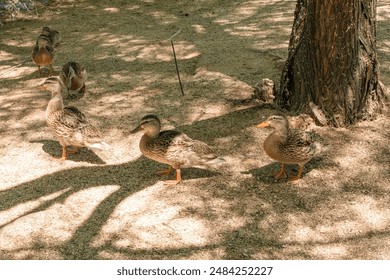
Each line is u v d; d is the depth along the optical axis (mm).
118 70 4773
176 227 3174
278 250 3043
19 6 6238
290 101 4012
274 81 4398
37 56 4645
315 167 3539
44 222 3225
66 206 3322
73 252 3059
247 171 3531
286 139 3336
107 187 3447
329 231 3133
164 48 5141
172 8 6215
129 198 3363
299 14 3926
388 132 3803
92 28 5711
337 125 3848
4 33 5668
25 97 4422
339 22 3693
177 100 4262
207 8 6156
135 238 3121
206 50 5023
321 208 3262
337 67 3773
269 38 5188
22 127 4031
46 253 3057
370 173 3479
